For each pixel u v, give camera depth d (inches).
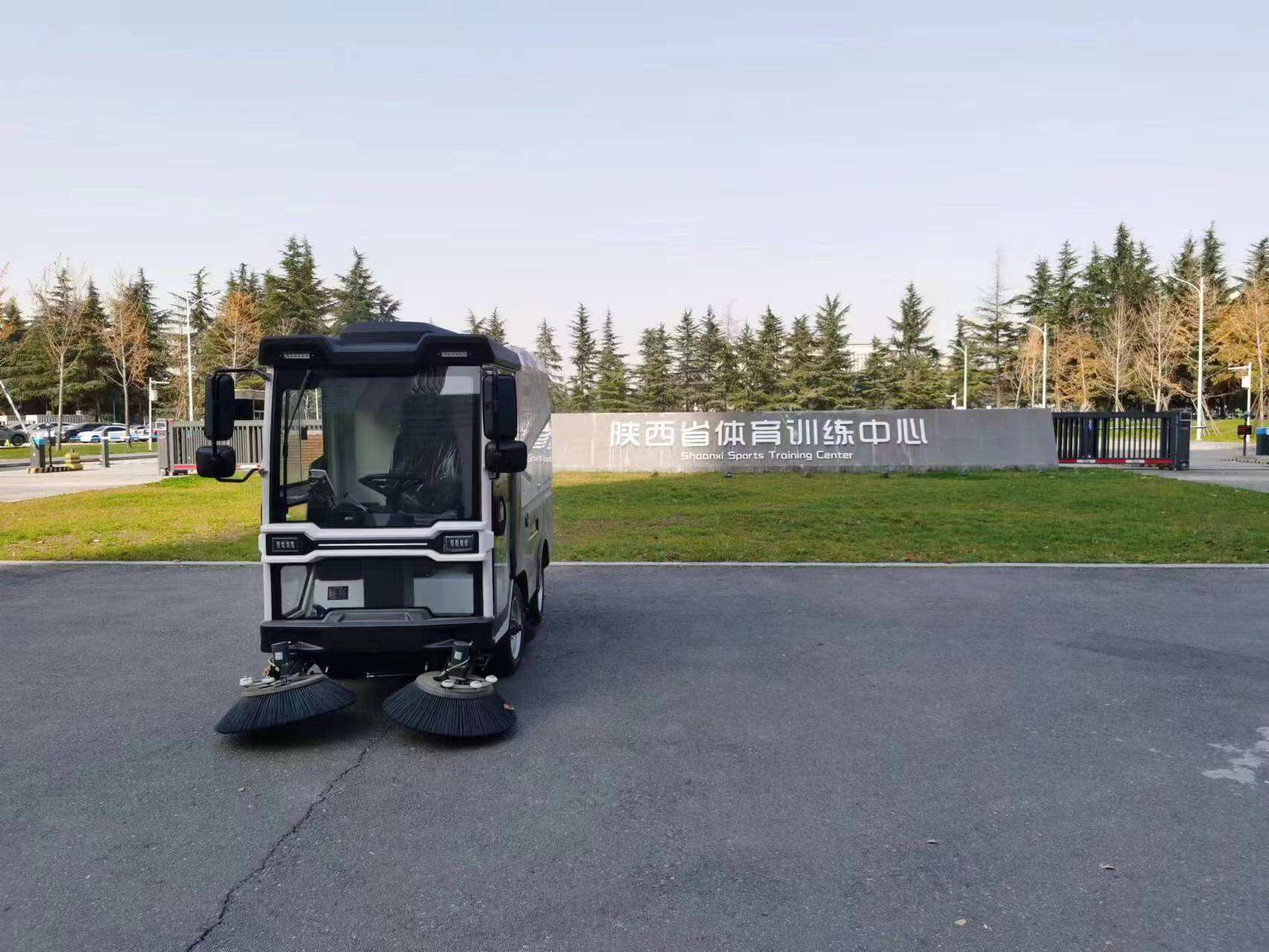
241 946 128.9
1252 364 2309.3
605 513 660.7
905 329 3147.1
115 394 3016.7
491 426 215.6
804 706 237.3
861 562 453.7
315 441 223.6
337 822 170.1
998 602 361.7
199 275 2987.2
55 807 177.3
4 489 886.4
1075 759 199.8
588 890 144.4
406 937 130.9
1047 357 2615.7
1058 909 138.0
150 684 259.4
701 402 2603.3
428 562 221.8
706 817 171.0
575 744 210.7
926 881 146.6
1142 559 455.5
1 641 308.7
